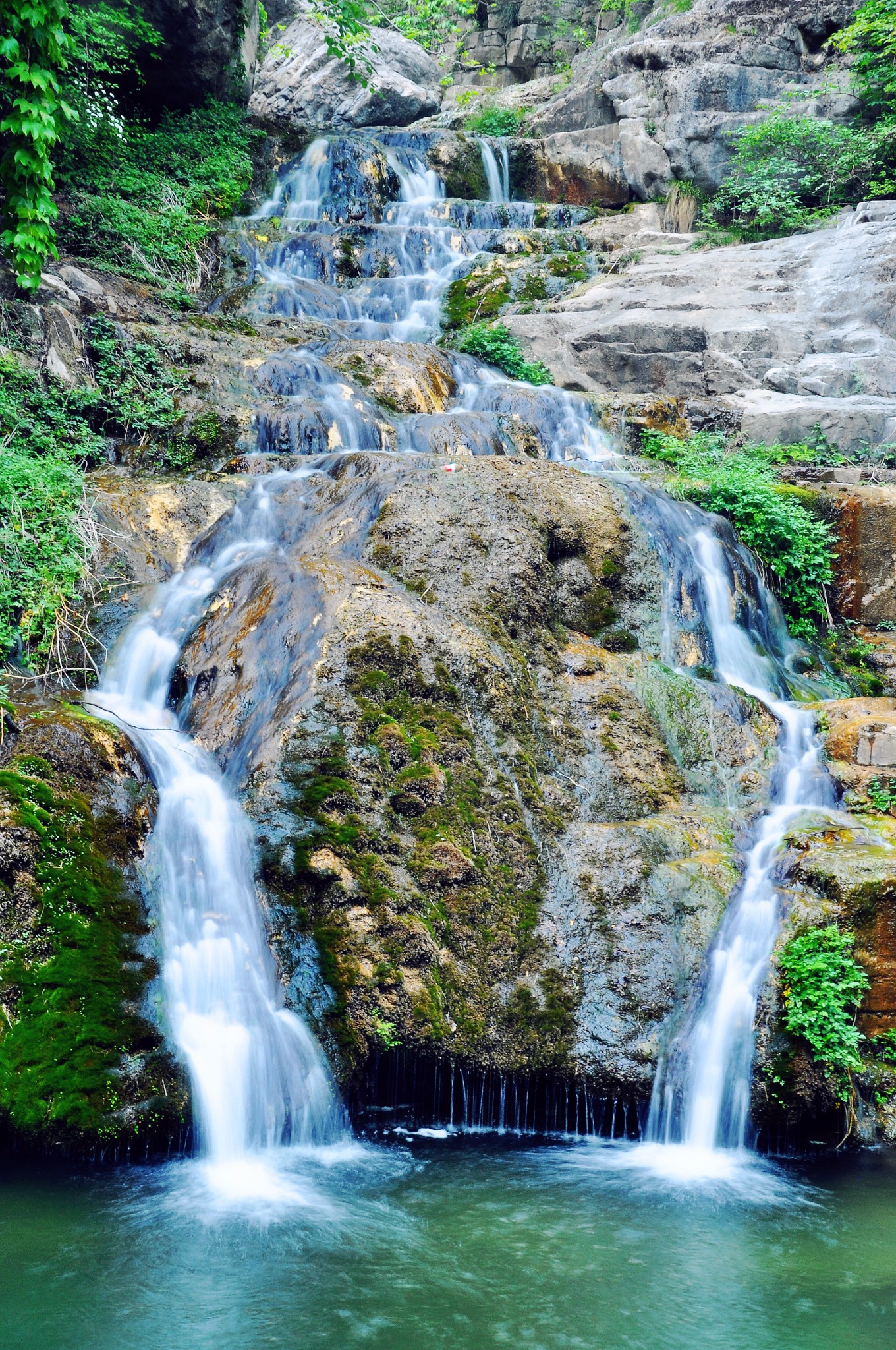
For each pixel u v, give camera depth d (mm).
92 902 6457
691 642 10055
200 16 16734
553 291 17469
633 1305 5145
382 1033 6758
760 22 20000
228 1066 6379
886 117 18281
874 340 14875
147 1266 5281
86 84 14672
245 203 18531
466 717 7992
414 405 12938
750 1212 6141
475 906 7281
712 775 8789
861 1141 7121
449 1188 6254
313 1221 5777
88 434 11102
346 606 8234
